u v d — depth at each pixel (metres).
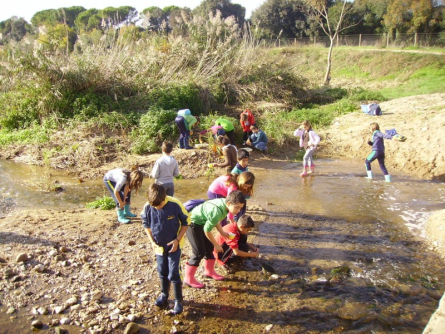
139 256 5.71
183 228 4.48
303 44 40.81
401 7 36.41
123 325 4.32
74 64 13.80
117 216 7.15
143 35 18.34
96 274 5.21
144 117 12.17
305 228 6.93
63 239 6.00
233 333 4.27
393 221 7.25
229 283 5.25
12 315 4.37
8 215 7.23
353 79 29.55
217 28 17.84
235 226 5.54
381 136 9.55
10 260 5.30
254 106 16.11
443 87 21.45
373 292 5.07
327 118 15.20
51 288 4.86
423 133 11.99
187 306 4.71
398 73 28.67
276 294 5.01
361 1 40.03
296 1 43.41
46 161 10.13
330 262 5.79
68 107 13.17
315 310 4.70
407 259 5.89
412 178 10.04
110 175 6.75
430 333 3.65
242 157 6.89
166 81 14.95
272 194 8.74
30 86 13.16
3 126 13.24
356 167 11.05
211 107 15.32
